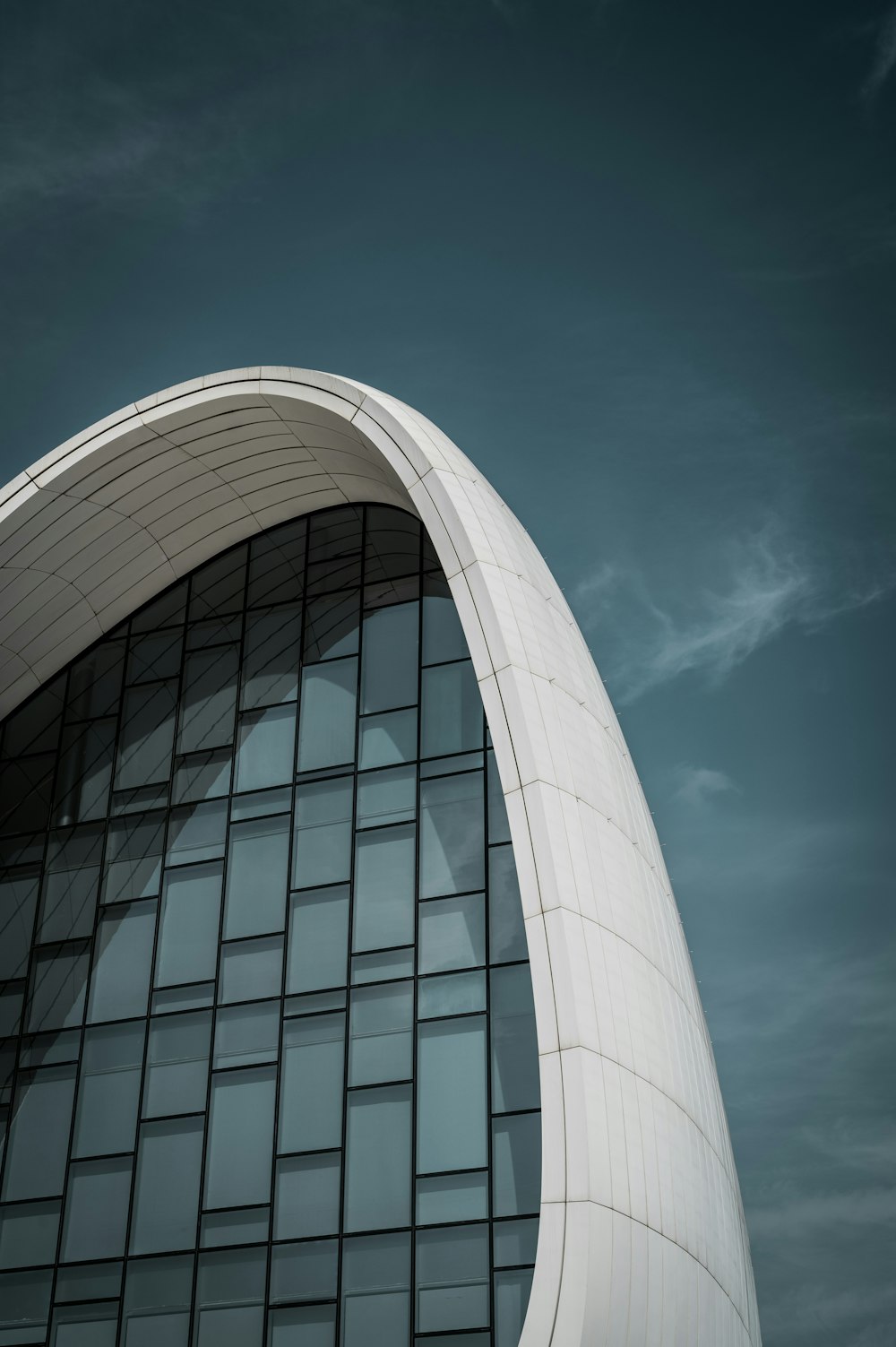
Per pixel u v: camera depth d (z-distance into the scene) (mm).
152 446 28953
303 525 31266
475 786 26891
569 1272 19562
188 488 30094
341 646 29469
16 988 28406
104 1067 27031
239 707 29781
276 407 28062
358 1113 24781
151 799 29484
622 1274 20156
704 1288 22812
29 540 29391
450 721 27719
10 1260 25750
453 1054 24641
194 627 31203
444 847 26531
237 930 27344
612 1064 21594
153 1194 25500
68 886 29188
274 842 27953
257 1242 24406
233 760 29188
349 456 28766
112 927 28406
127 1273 24984
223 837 28438
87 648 31953
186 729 30016
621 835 25141
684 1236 22312
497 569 25344
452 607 28859
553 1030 21203
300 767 28516
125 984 27688
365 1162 24328
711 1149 25062
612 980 22547
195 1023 26797
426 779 27312
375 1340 22922
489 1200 23281
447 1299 22828
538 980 21578
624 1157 21031
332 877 27109
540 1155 23312
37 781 30688
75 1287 25156
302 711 29125
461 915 25781
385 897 26500
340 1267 23688
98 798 29969
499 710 23672
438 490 25547
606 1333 19625
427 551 29719
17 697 31891
